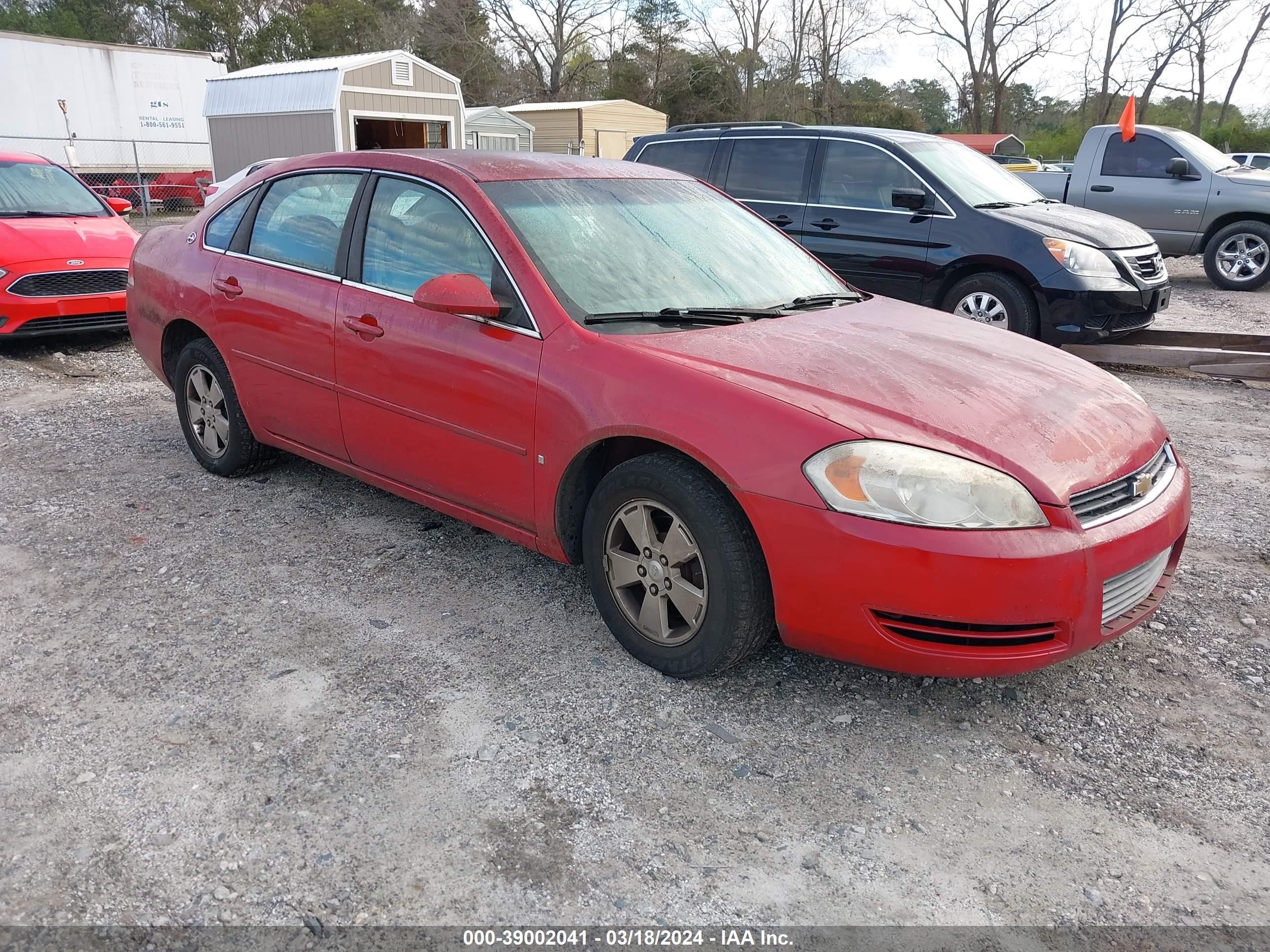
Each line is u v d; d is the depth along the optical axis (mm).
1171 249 12391
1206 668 3234
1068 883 2271
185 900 2146
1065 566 2561
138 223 21266
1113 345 7660
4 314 7379
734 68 43750
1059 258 6957
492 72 45062
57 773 2557
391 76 21672
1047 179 13016
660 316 3318
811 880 2260
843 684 3088
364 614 3469
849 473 2584
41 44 20984
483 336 3326
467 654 3213
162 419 5945
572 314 3197
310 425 4141
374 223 3811
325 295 3902
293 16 53594
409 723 2812
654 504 2949
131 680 3010
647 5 44500
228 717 2822
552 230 3471
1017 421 2807
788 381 2869
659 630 3053
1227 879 2293
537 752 2695
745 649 2900
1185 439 5781
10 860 2246
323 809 2443
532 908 2152
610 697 2977
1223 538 4297
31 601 3523
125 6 55312
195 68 24016
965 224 7273
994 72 43438
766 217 8211
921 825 2455
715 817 2463
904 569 2537
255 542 4078
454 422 3461
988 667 2621
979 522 2537
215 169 22891
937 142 8047
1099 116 45250
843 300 3957
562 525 3268
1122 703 3023
